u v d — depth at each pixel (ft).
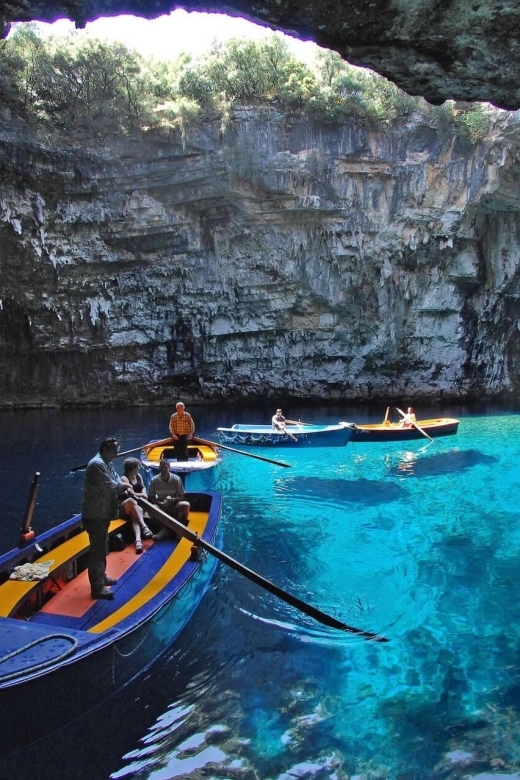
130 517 25.73
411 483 42.06
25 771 13.89
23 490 39.60
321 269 86.43
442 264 88.69
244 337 92.32
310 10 21.04
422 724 15.62
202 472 40.78
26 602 19.27
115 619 17.63
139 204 77.97
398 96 76.74
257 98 75.92
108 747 14.71
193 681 17.62
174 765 14.08
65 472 44.93
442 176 80.02
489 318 94.02
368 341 92.27
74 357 88.69
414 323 92.43
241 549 29.12
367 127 77.61
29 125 69.51
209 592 23.90
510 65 23.09
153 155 74.84
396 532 31.76
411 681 17.63
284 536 31.07
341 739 15.01
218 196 79.82
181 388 94.94
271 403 94.73
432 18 20.93
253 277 86.84
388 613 22.24
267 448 54.70
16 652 14.61
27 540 21.74
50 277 79.71
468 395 98.53
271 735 15.16
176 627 20.15
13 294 78.95
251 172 77.00
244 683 17.52
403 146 78.95
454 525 32.86
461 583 25.04
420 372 96.48
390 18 21.11
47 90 70.59
